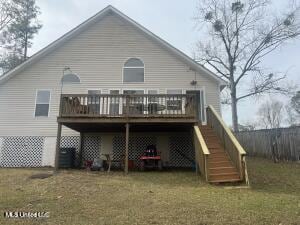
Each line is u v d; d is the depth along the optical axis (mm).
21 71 15211
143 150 14625
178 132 14766
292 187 8867
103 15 15648
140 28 15273
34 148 14523
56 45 15281
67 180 9133
